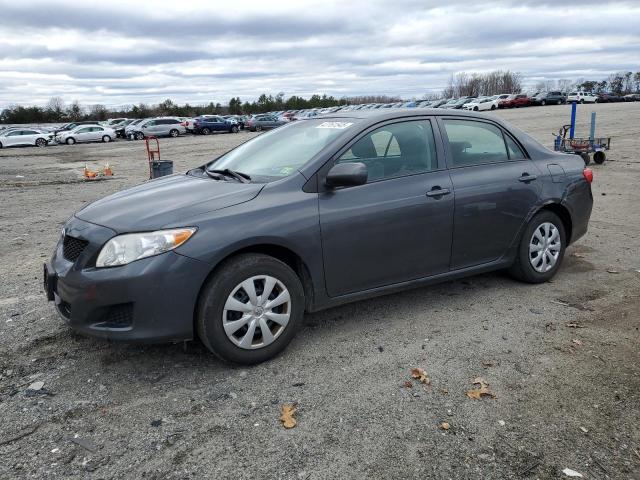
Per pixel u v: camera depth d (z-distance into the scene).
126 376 3.49
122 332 3.26
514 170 4.78
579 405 3.10
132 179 15.89
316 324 4.26
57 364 3.66
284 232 3.57
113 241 3.30
